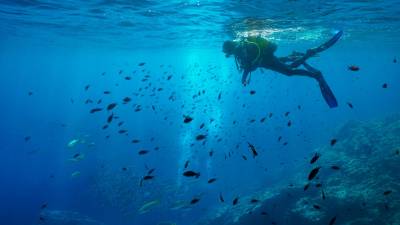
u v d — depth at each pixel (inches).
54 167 1282.0
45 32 1144.8
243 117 1875.0
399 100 2933.1
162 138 1544.0
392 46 1594.5
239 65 299.6
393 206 445.7
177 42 1363.2
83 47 1704.0
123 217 818.8
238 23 816.3
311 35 1074.1
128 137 1614.2
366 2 601.6
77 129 1793.8
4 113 2800.2
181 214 820.6
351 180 561.0
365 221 438.6
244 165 1168.2
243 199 717.9
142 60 2716.5
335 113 2230.6
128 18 816.9
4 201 1029.8
